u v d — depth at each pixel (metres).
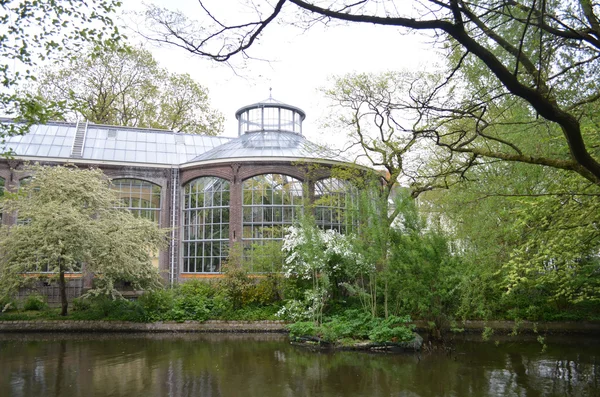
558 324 24.86
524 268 11.77
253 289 25.00
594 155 10.45
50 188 23.94
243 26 7.04
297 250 24.19
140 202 32.78
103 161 31.78
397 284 20.53
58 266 22.06
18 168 30.08
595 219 10.80
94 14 10.12
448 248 20.19
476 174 19.14
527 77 9.52
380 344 19.38
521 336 23.59
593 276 20.73
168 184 33.09
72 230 22.19
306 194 27.11
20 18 9.79
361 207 21.66
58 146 33.12
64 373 15.02
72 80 37.75
